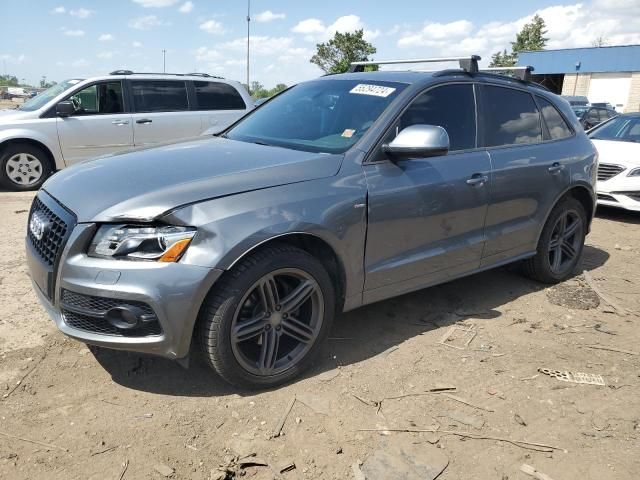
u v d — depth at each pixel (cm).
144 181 297
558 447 280
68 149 917
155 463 256
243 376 302
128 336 279
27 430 274
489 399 319
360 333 392
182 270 272
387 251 357
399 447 274
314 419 292
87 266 274
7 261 512
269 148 360
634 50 3922
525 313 442
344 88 411
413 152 335
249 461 258
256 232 288
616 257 614
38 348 350
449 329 405
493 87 440
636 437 289
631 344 396
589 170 506
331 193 322
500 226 436
